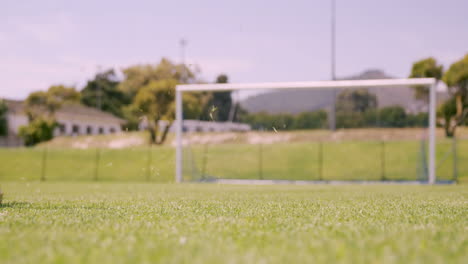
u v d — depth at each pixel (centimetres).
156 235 431
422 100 3909
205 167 2820
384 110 3375
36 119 4816
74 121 5378
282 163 2916
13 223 534
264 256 317
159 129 4341
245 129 3259
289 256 314
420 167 2716
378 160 2886
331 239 400
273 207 785
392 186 1883
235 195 1222
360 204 862
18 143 4562
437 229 478
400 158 2898
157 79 4191
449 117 3909
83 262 305
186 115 3762
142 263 294
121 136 4403
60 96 5138
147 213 668
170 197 1120
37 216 620
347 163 2867
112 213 668
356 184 2122
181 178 2297
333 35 3594
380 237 410
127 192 1391
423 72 4031
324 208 762
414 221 562
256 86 2162
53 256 324
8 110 4844
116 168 2892
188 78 4019
